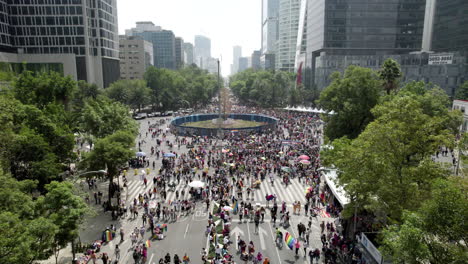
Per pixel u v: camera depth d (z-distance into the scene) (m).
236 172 48.31
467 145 20.08
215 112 118.56
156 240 29.78
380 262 22.25
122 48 175.38
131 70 177.62
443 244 14.77
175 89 131.88
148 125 95.06
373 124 24.12
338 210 34.75
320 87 121.81
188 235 30.77
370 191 23.53
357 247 26.62
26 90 52.28
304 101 125.31
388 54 116.69
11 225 17.62
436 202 14.55
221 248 26.45
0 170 22.08
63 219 22.52
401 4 114.19
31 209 21.84
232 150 59.50
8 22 105.69
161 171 48.94
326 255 25.84
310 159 52.22
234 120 103.38
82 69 111.50
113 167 36.19
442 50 103.44
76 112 56.94
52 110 47.00
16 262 16.48
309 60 141.62
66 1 107.31
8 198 20.42
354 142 25.72
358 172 24.00
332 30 116.88
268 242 29.53
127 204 38.38
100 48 116.38
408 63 109.12
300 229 30.62
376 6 114.62
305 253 27.31
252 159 54.03
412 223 15.05
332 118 48.31
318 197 39.50
